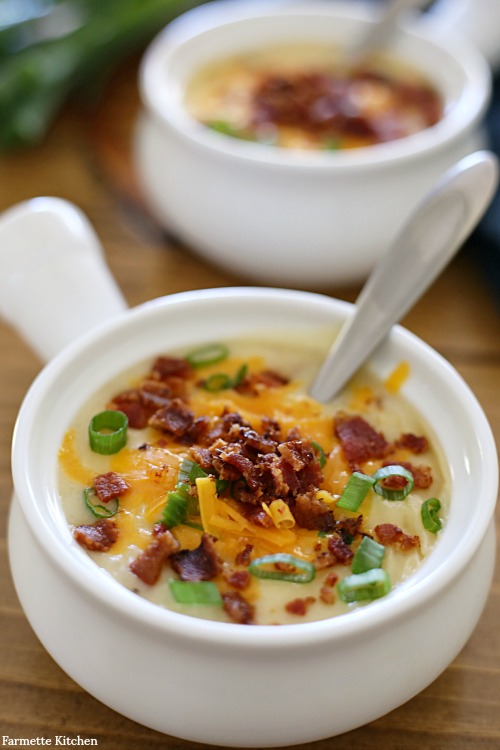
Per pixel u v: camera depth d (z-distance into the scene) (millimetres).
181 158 505
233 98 564
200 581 350
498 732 373
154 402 394
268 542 359
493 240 501
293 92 559
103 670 346
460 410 384
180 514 361
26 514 349
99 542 358
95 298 429
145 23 599
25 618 396
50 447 379
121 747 367
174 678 338
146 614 331
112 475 373
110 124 599
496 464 367
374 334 404
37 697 377
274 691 336
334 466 381
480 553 362
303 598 349
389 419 396
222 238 504
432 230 413
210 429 387
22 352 486
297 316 416
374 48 580
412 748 369
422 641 347
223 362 414
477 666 388
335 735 355
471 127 510
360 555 355
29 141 579
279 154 492
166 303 411
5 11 596
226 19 580
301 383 410
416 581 348
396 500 372
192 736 347
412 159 490
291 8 586
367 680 342
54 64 580
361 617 332
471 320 507
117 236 540
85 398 395
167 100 522
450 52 558
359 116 539
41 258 431
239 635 328
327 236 494
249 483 364
